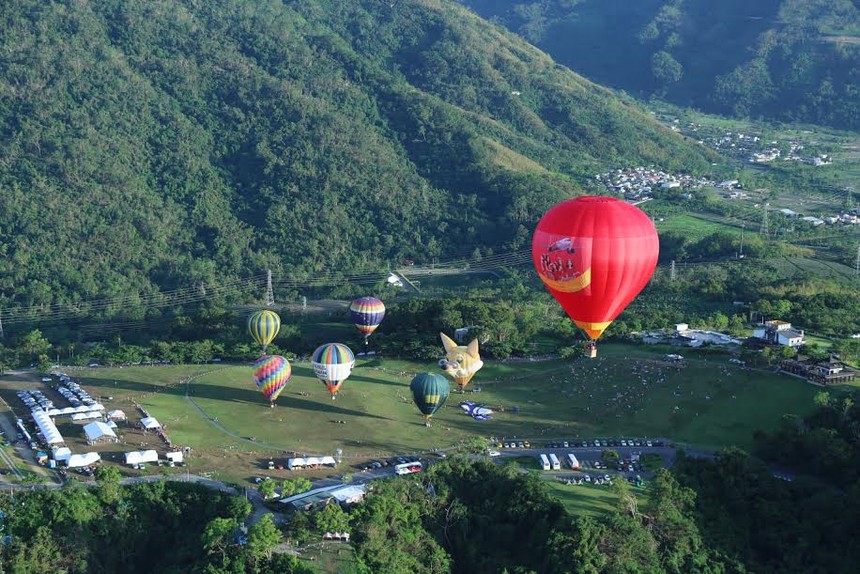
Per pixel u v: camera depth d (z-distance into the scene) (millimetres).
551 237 167125
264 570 139625
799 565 152875
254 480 164875
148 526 155375
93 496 154500
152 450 173750
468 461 166875
